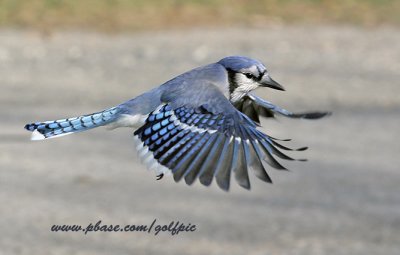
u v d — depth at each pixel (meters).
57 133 6.73
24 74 20.02
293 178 14.00
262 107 7.43
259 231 12.12
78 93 18.73
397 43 22.50
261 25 23.70
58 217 12.50
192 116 6.32
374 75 20.11
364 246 11.74
